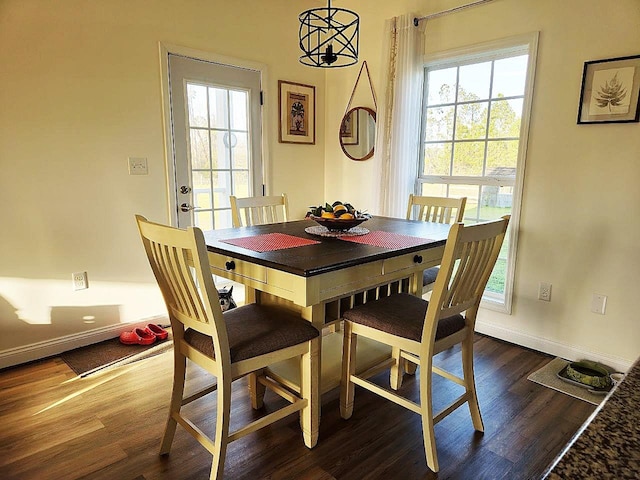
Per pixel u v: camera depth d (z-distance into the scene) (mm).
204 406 2049
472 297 1774
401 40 3053
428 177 3203
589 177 2365
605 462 449
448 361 2525
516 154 2738
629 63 2162
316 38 3723
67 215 2535
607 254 2352
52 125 2416
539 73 2480
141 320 2932
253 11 3248
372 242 1923
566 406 2070
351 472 1624
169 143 2900
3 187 2295
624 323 2338
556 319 2588
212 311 1367
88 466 1635
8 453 1699
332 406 2078
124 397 2117
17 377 2301
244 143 3363
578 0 2297
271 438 1820
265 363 1565
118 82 2631
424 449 1759
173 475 1597
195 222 3135
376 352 2227
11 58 2244
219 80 3123
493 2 2635
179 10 2840
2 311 2371
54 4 2346
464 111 2971
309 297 1479
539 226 2590
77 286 2623
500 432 1870
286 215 2846
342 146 3779
